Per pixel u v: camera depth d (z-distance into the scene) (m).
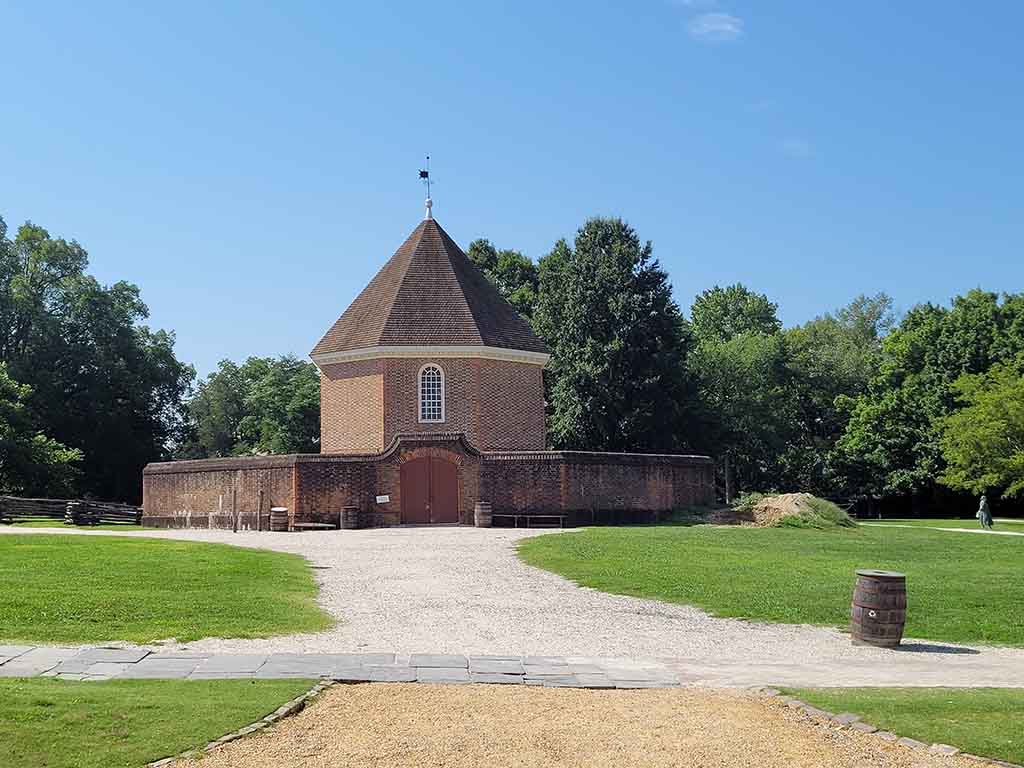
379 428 45.69
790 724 12.59
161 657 15.17
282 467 41.25
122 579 22.70
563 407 67.00
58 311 77.81
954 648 18.91
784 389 83.25
